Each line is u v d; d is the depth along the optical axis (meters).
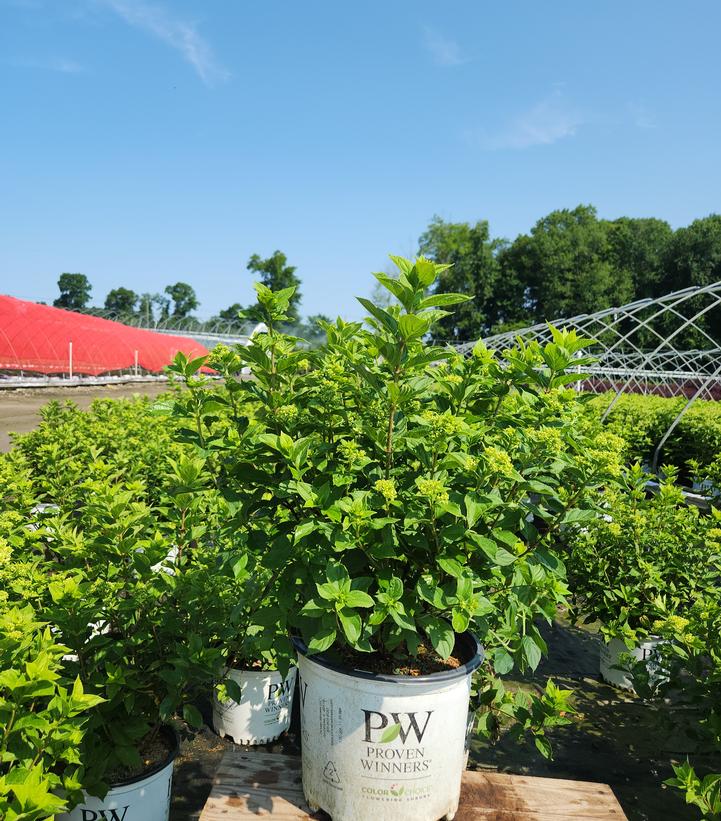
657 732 4.02
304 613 2.06
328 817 2.24
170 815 3.19
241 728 3.72
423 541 2.14
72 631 2.59
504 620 2.55
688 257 49.62
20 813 1.71
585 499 2.51
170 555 4.48
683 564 4.17
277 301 2.55
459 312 54.59
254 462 2.46
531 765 3.66
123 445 6.34
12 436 6.86
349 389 2.56
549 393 2.62
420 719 2.08
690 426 10.42
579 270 52.25
